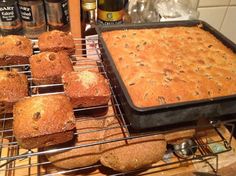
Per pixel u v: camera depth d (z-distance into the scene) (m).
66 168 0.26
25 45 0.31
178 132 0.28
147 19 0.41
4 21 0.34
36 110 0.23
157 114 0.23
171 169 0.28
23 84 0.27
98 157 0.26
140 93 0.26
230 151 0.31
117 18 0.39
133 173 0.28
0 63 0.31
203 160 0.29
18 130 0.23
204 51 0.33
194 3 0.46
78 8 0.35
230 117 0.32
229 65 0.31
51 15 0.35
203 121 0.33
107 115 0.28
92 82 0.27
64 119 0.23
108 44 0.33
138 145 0.26
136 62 0.30
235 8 0.49
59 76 0.29
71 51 0.33
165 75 0.28
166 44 0.33
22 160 0.27
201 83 0.28
